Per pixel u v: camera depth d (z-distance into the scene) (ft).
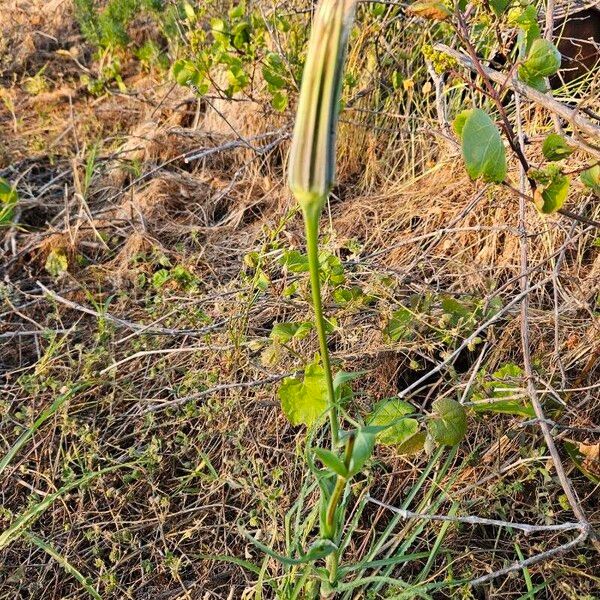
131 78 15.19
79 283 9.27
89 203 11.27
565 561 5.85
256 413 7.30
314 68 3.25
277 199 10.71
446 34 9.34
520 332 7.28
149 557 6.52
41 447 7.34
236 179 11.39
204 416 7.21
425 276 8.41
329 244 8.73
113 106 13.76
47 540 6.63
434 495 6.46
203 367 7.91
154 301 8.84
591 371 6.70
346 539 5.20
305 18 11.34
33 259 10.05
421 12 5.77
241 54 10.04
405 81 9.68
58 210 11.14
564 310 7.07
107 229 10.57
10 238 10.32
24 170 12.05
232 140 11.87
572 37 9.30
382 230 9.47
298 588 4.99
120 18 15.31
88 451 7.11
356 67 10.92
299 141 3.36
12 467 7.16
